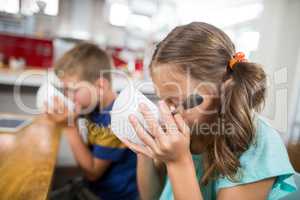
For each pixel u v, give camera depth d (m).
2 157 0.72
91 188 1.00
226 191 0.54
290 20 1.96
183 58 0.54
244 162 0.54
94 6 2.62
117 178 0.96
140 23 2.63
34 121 1.16
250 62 0.57
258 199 0.54
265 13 2.04
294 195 0.62
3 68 2.01
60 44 2.25
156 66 0.57
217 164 0.56
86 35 2.65
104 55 1.08
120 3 2.64
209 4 2.26
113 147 0.92
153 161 0.79
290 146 0.70
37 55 2.21
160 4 2.55
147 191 0.79
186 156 0.50
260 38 1.89
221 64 0.55
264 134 0.58
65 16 2.55
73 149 0.94
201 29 0.56
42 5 2.39
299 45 1.88
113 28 2.70
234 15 2.10
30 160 0.70
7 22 2.32
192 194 0.49
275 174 0.52
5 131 0.97
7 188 0.54
